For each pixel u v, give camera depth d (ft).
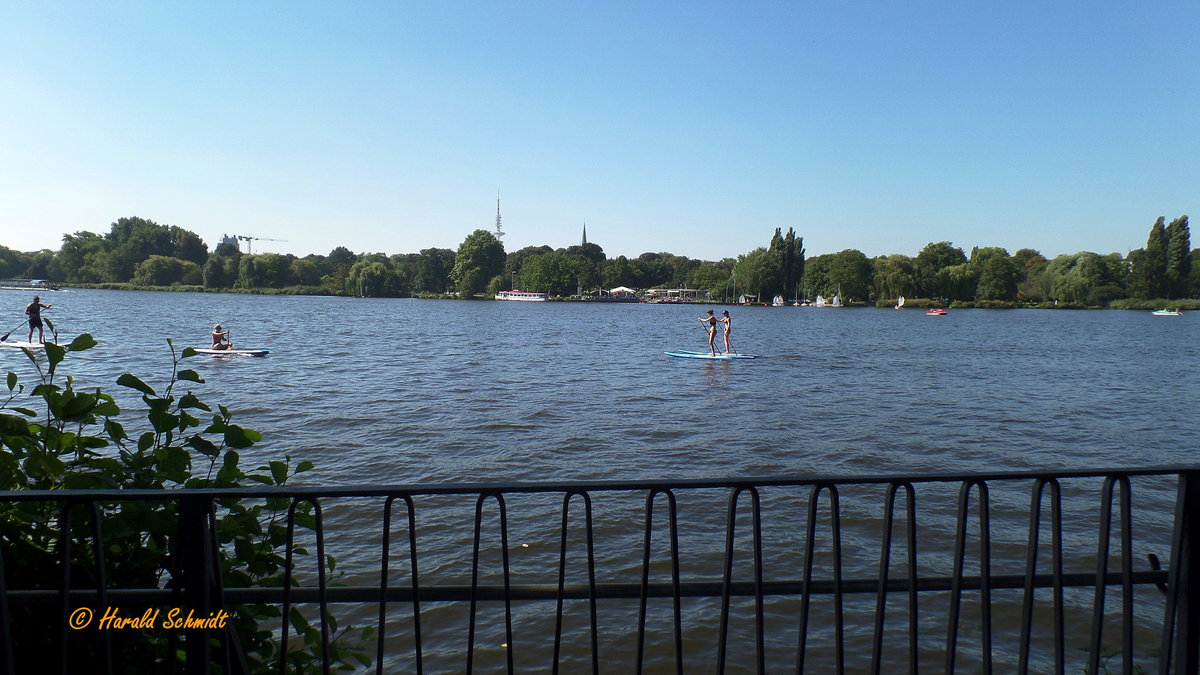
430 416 61.62
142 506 10.05
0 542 8.73
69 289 498.28
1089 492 40.16
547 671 22.38
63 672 8.75
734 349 151.12
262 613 11.31
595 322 282.36
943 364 123.24
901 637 24.49
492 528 33.24
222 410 11.82
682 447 51.34
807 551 9.95
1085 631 24.63
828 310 441.27
